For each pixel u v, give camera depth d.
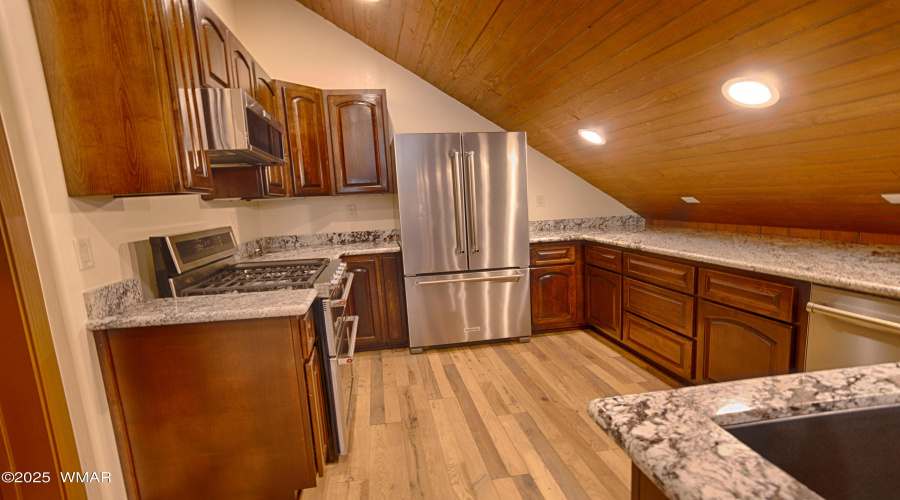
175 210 1.90
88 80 1.24
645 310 2.57
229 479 1.49
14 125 1.14
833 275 1.47
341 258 2.92
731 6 1.25
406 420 2.07
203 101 1.46
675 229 3.30
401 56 3.06
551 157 3.50
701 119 1.84
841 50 1.19
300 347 1.47
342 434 1.76
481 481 1.62
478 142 2.87
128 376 1.39
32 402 1.17
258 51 3.09
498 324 3.07
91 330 1.32
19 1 1.15
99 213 1.40
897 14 1.02
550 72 2.15
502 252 3.00
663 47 1.56
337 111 2.94
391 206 3.41
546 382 2.43
